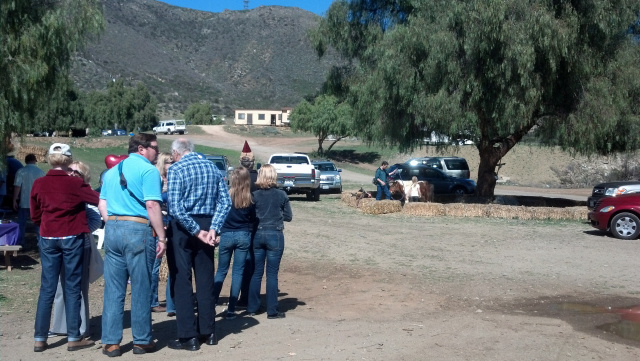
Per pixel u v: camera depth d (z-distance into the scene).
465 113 21.27
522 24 19.80
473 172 49.72
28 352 6.03
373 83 22.83
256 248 7.54
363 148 62.94
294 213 20.05
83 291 6.35
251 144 67.81
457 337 6.64
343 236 14.77
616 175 42.34
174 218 6.04
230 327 7.04
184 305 6.09
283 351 6.09
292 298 8.64
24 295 8.30
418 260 11.70
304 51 180.50
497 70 20.34
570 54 20.25
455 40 20.69
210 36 189.25
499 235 15.27
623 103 20.78
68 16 11.94
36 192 6.03
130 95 87.69
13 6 10.72
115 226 5.82
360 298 8.61
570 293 9.04
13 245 9.83
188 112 102.00
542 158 49.69
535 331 6.95
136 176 5.82
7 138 11.66
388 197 22.78
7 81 10.73
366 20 26.88
